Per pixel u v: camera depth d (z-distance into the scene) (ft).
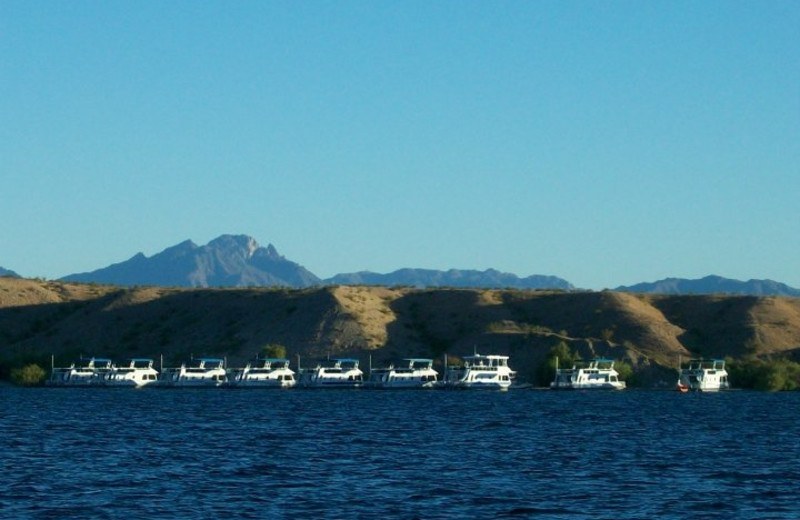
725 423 536.01
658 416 583.99
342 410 617.62
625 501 274.77
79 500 271.08
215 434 448.24
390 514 255.50
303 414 581.12
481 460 356.18
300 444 406.21
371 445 403.54
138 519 248.73
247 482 301.22
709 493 288.10
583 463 350.02
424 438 434.71
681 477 318.24
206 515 253.03
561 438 440.45
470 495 281.74
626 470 333.42
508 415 580.71
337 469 329.52
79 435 437.99
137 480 303.68
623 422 536.42
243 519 248.93
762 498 281.13
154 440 418.92
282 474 317.22
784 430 493.77
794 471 334.03
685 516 256.52
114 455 363.15
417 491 287.28
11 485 292.20
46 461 345.31
